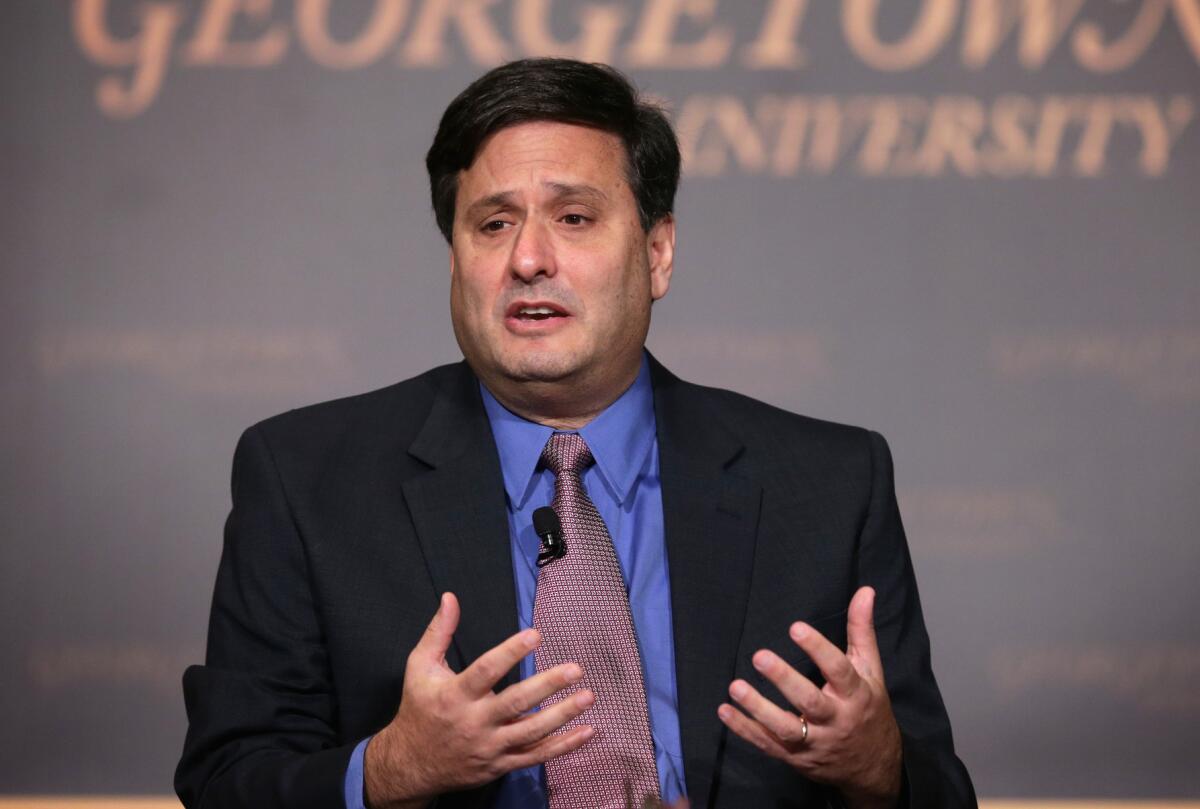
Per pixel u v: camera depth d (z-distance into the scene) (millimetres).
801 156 15477
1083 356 15375
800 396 15453
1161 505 15328
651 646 6727
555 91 6824
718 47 15461
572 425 7191
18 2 15570
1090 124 15383
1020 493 15383
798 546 7000
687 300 15469
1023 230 15406
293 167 15586
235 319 15539
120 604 15594
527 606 6719
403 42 15555
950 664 15406
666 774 6355
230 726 6469
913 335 15430
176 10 15633
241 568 6863
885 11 15461
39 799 15523
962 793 6562
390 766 5688
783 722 5656
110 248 15578
